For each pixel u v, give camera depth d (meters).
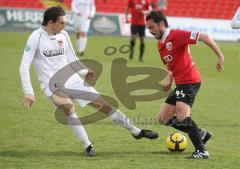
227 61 61.06
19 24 87.25
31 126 27.84
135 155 22.52
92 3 60.03
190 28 86.50
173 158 22.06
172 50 21.84
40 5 90.25
